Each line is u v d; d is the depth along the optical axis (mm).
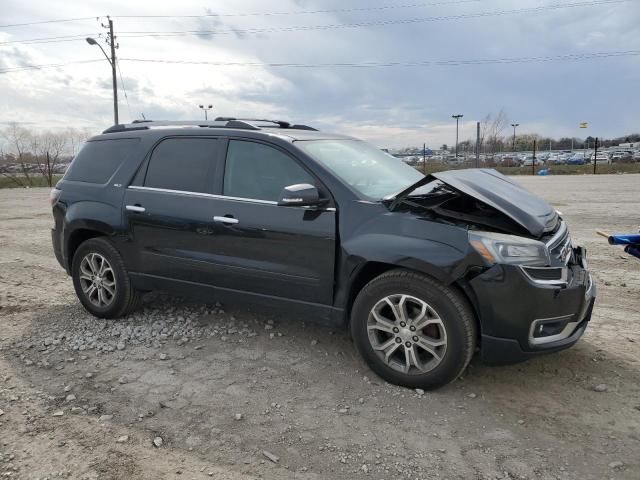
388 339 3639
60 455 2883
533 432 3064
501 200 3461
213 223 4172
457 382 3656
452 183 3492
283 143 4066
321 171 3863
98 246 4828
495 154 53219
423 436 3039
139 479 2682
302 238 3801
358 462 2814
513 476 2682
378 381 3689
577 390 3535
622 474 2678
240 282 4145
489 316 3266
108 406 3395
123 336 4496
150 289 4703
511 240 3266
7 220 12883
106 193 4820
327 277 3754
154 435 3068
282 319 4859
